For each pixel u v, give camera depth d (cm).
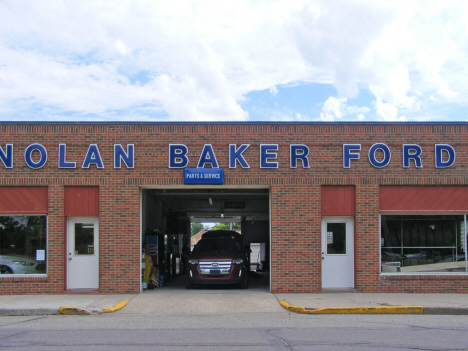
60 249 1372
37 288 1365
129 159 1385
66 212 1383
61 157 1380
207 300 1279
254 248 2659
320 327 968
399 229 1405
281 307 1200
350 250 1408
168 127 1398
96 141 1391
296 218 1388
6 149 1377
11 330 945
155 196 1928
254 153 1398
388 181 1394
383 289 1381
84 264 1397
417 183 1393
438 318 1075
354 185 1398
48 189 1380
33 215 1395
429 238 1405
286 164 1398
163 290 1505
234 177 1391
